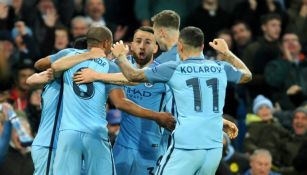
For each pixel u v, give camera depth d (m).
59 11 50.34
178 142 29.58
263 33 51.34
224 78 30.14
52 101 31.09
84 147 30.50
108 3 51.91
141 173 32.81
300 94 47.94
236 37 50.75
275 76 48.53
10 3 48.62
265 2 53.00
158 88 32.50
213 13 51.47
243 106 46.97
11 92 42.34
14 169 37.09
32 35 47.94
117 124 39.16
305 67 49.19
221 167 38.66
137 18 51.62
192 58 29.91
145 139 32.75
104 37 31.00
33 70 43.84
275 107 47.97
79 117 30.52
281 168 42.25
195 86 29.62
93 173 30.83
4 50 45.00
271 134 43.25
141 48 32.22
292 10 53.50
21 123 38.41
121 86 31.16
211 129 29.67
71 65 30.61
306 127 42.91
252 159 38.97
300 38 52.66
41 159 31.11
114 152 32.88
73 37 48.25
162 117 31.08
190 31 29.89
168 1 51.75
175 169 29.55
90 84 30.64
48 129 31.14
